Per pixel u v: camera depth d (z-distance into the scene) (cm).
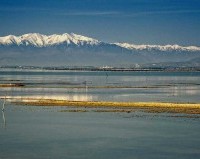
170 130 8606
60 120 9862
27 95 16300
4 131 8550
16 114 10838
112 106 12088
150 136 8069
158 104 11869
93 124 9325
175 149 7106
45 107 12156
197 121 9569
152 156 6688
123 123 9406
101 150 7038
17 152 6875
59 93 17425
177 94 17212
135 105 12000
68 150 7012
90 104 12500
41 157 6581
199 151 6988
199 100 14288
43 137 7981
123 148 7162
